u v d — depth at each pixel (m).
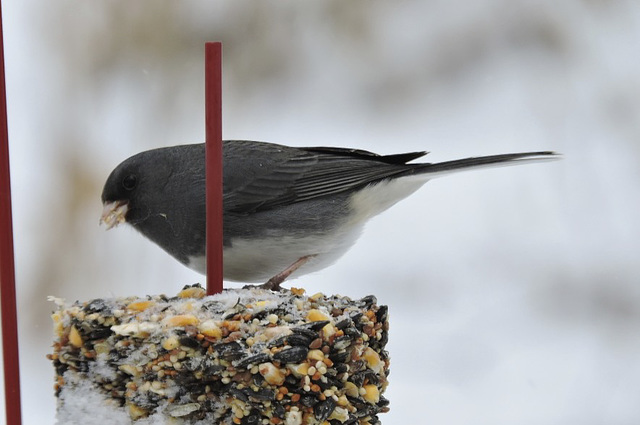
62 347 5.64
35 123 11.34
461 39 12.61
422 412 8.91
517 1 12.69
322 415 5.34
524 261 11.44
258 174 7.47
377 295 10.97
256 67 12.05
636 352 10.11
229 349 5.30
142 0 11.89
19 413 5.87
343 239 7.69
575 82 12.51
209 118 5.83
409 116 12.30
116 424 5.50
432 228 11.99
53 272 10.23
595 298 10.88
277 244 7.44
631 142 12.20
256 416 5.32
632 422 8.88
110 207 7.36
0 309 5.96
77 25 11.88
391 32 12.51
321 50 12.29
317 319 5.54
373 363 5.79
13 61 11.77
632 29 12.70
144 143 11.30
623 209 11.84
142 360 5.44
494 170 12.65
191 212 7.19
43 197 10.62
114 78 11.79
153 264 10.42
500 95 12.44
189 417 5.41
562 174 12.24
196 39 11.92
